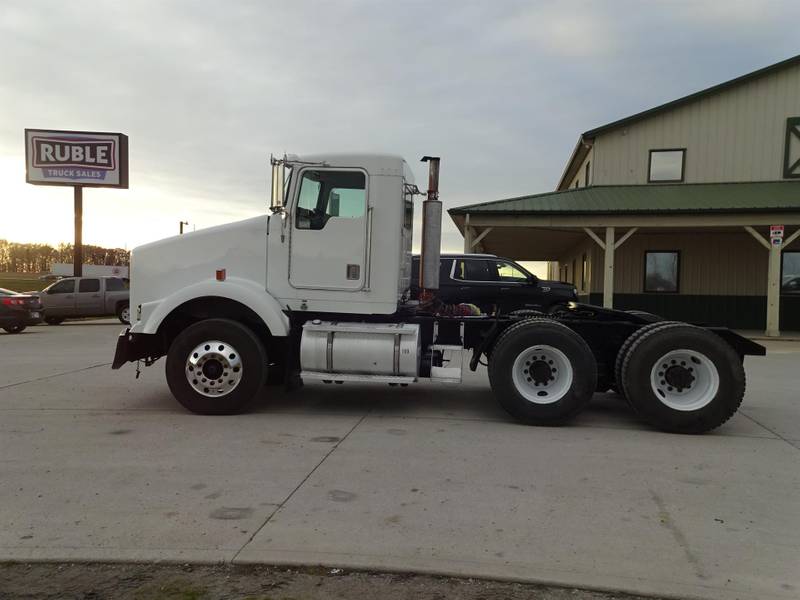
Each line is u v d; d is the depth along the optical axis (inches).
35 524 139.8
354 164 249.1
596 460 195.0
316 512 148.3
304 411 265.6
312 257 253.0
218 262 259.9
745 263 733.3
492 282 500.1
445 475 177.6
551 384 244.8
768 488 168.9
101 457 192.2
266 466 184.1
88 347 531.2
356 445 209.3
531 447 210.1
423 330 266.1
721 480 175.8
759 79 735.1
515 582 116.4
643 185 760.3
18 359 441.1
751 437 228.4
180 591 112.0
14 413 256.5
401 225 252.2
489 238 837.2
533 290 502.3
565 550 129.2
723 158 746.2
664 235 751.1
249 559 123.5
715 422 229.1
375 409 272.2
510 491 164.7
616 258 765.9
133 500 155.0
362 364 247.4
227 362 250.2
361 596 111.2
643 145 766.5
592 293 774.5
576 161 911.0
